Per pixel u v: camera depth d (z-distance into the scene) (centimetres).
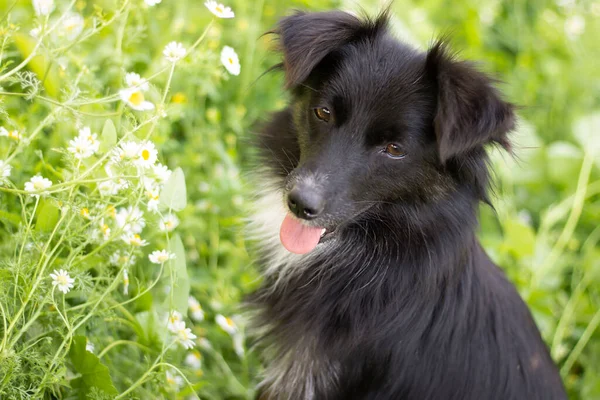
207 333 508
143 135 479
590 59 870
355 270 431
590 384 578
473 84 380
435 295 424
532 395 439
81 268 394
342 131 410
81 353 368
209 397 479
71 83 412
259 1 659
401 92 405
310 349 433
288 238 423
